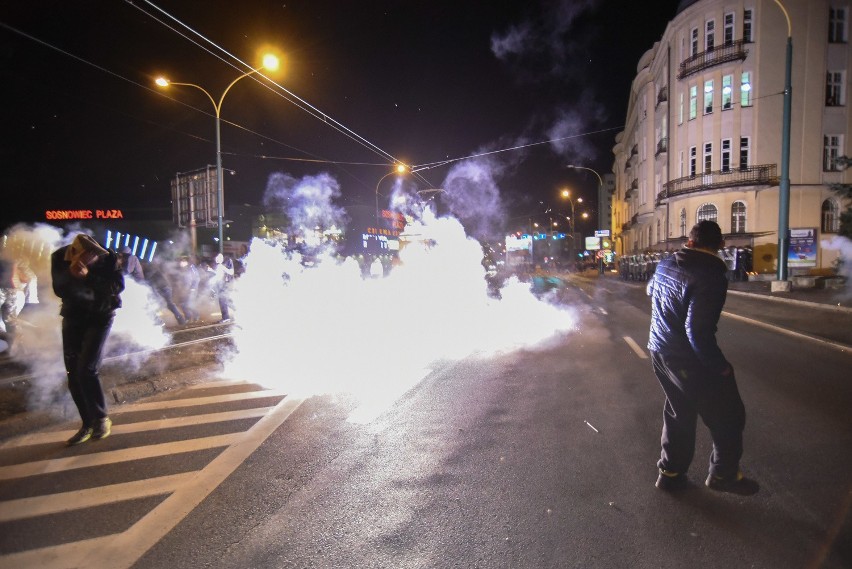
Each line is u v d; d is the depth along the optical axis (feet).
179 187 66.44
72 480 13.93
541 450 15.19
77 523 11.71
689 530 10.74
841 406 18.61
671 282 11.23
